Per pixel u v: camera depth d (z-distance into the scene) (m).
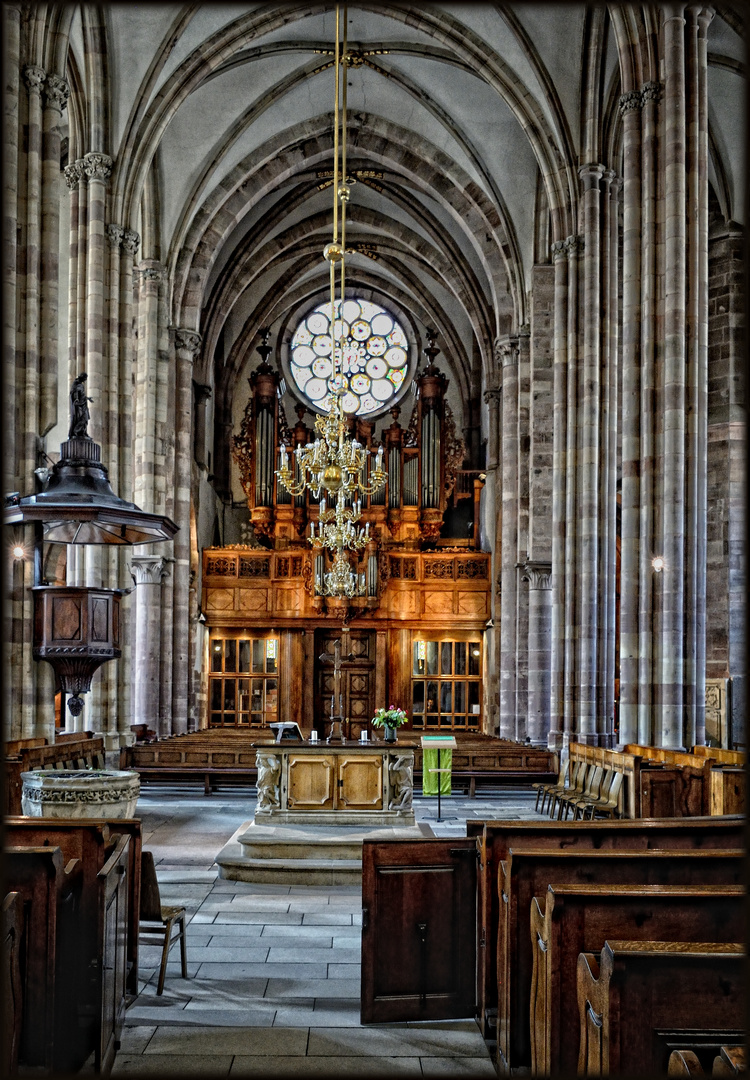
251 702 35.47
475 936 7.84
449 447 37.12
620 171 23.47
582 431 22.56
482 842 7.70
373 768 14.21
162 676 28.95
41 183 16.08
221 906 11.52
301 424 37.56
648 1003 4.13
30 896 5.96
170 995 8.22
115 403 21.97
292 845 13.08
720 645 24.12
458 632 35.75
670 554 15.93
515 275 29.84
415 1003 7.71
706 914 5.31
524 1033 6.54
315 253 39.28
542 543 26.22
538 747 24.02
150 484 28.39
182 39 23.06
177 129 28.44
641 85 16.91
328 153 31.44
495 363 35.50
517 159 28.97
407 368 41.84
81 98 22.03
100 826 6.99
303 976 8.77
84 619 15.82
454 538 38.44
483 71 23.95
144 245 28.86
